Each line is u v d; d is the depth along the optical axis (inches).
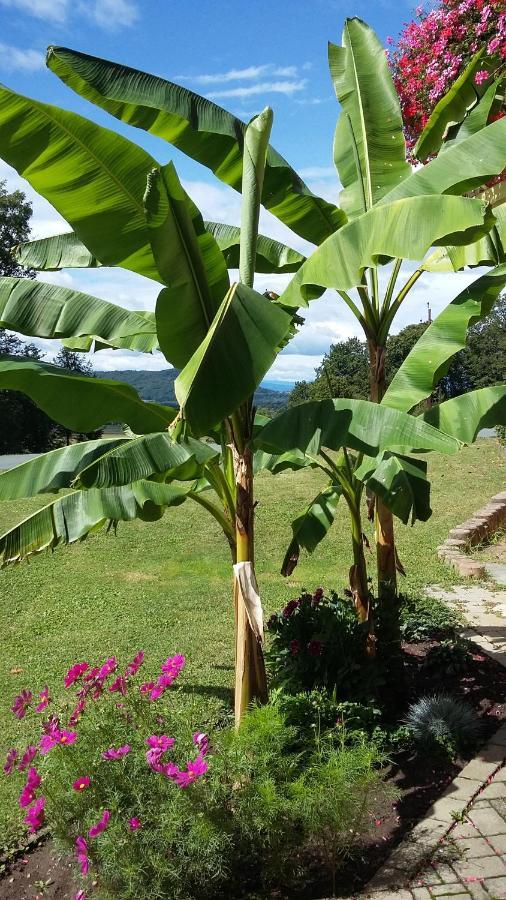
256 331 136.6
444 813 162.6
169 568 409.7
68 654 275.3
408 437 150.9
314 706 181.2
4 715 225.1
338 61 245.1
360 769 147.1
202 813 130.5
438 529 482.3
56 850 143.4
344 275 160.1
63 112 127.8
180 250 144.6
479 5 261.4
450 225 141.9
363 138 236.1
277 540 466.3
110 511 185.9
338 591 349.7
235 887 141.9
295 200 211.3
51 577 392.5
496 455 756.0
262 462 237.8
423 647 271.4
